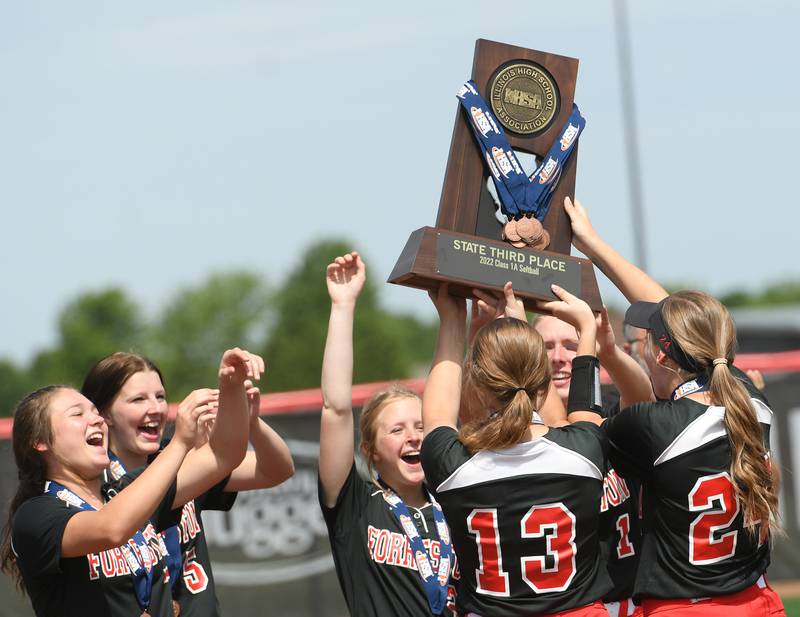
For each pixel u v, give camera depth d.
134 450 17.16
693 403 13.82
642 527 14.27
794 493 28.95
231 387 14.73
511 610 13.03
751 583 13.77
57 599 13.91
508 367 13.12
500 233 15.45
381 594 15.59
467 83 15.32
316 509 27.77
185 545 16.55
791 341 62.47
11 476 25.81
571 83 15.80
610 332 15.47
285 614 27.28
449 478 13.21
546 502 13.02
